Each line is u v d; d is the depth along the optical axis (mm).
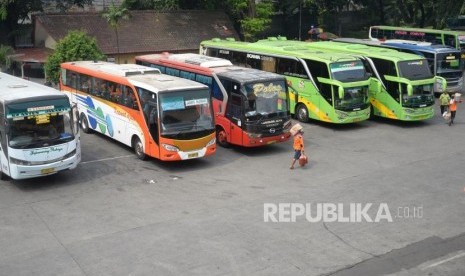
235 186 17719
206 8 44500
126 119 21219
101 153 21656
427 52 32344
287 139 22016
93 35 37250
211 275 11773
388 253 12867
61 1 41562
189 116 19500
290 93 27453
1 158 17594
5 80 20219
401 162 20312
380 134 24875
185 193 17047
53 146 17375
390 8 52281
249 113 21047
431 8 48906
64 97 17672
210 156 21406
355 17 57719
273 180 18344
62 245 13320
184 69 25000
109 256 12695
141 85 20000
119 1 46500
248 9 44438
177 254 12750
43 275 11844
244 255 12688
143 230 14148
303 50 28000
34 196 16891
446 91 29594
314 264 12297
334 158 20969
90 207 15883
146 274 11836
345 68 25312
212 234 13844
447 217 15016
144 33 39156
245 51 29859
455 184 17719
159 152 19312
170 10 42281
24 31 39500
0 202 16359
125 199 16531
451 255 12797
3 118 16938
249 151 22156
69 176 18797
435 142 23312
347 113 25141
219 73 22578
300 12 50750
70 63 26172
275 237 13656
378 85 26000
